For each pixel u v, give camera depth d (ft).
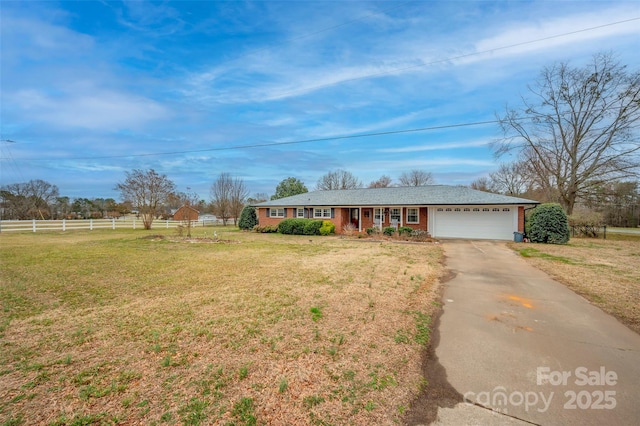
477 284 23.82
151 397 9.29
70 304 18.80
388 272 28.09
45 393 9.50
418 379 10.40
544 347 12.82
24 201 131.23
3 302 19.22
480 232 61.57
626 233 82.48
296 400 9.14
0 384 10.01
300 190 133.80
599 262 33.04
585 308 17.85
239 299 19.65
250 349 12.59
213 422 8.14
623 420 8.23
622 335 14.01
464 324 15.51
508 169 132.16
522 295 20.74
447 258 36.58
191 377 10.44
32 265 31.07
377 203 70.44
